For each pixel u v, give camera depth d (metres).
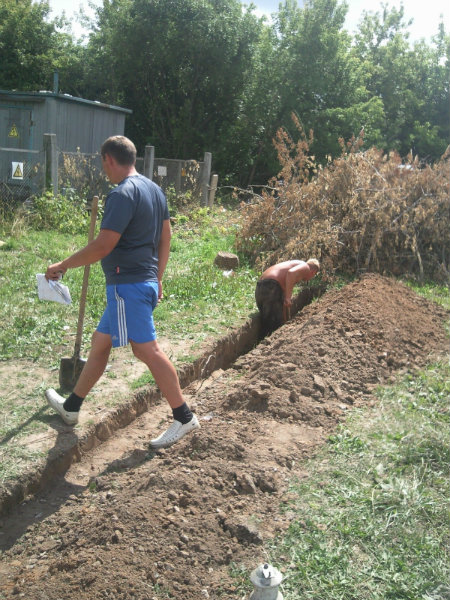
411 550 2.99
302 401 4.70
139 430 4.71
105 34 24.34
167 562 2.90
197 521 3.19
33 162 13.16
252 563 2.92
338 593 2.71
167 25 21.36
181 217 13.49
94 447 4.36
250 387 4.78
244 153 23.33
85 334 6.02
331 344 5.63
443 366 5.69
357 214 9.65
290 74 22.67
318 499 3.43
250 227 10.21
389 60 30.62
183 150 23.23
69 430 4.28
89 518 3.39
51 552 3.24
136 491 3.52
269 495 3.47
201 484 3.49
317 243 9.33
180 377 5.46
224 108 23.08
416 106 31.22
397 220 9.95
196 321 6.84
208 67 22.06
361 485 3.57
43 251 9.23
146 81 23.09
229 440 3.97
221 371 6.04
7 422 4.31
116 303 3.84
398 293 7.75
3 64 24.31
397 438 4.16
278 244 9.99
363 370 5.39
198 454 3.89
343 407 4.75
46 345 5.70
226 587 2.77
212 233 12.37
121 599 2.70
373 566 2.88
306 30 22.64
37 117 13.40
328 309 6.60
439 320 7.18
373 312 6.52
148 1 21.36
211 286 8.10
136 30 21.58
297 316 7.33
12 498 3.62
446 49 31.80
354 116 22.86
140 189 3.83
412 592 2.69
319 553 2.95
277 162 22.53
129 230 3.79
